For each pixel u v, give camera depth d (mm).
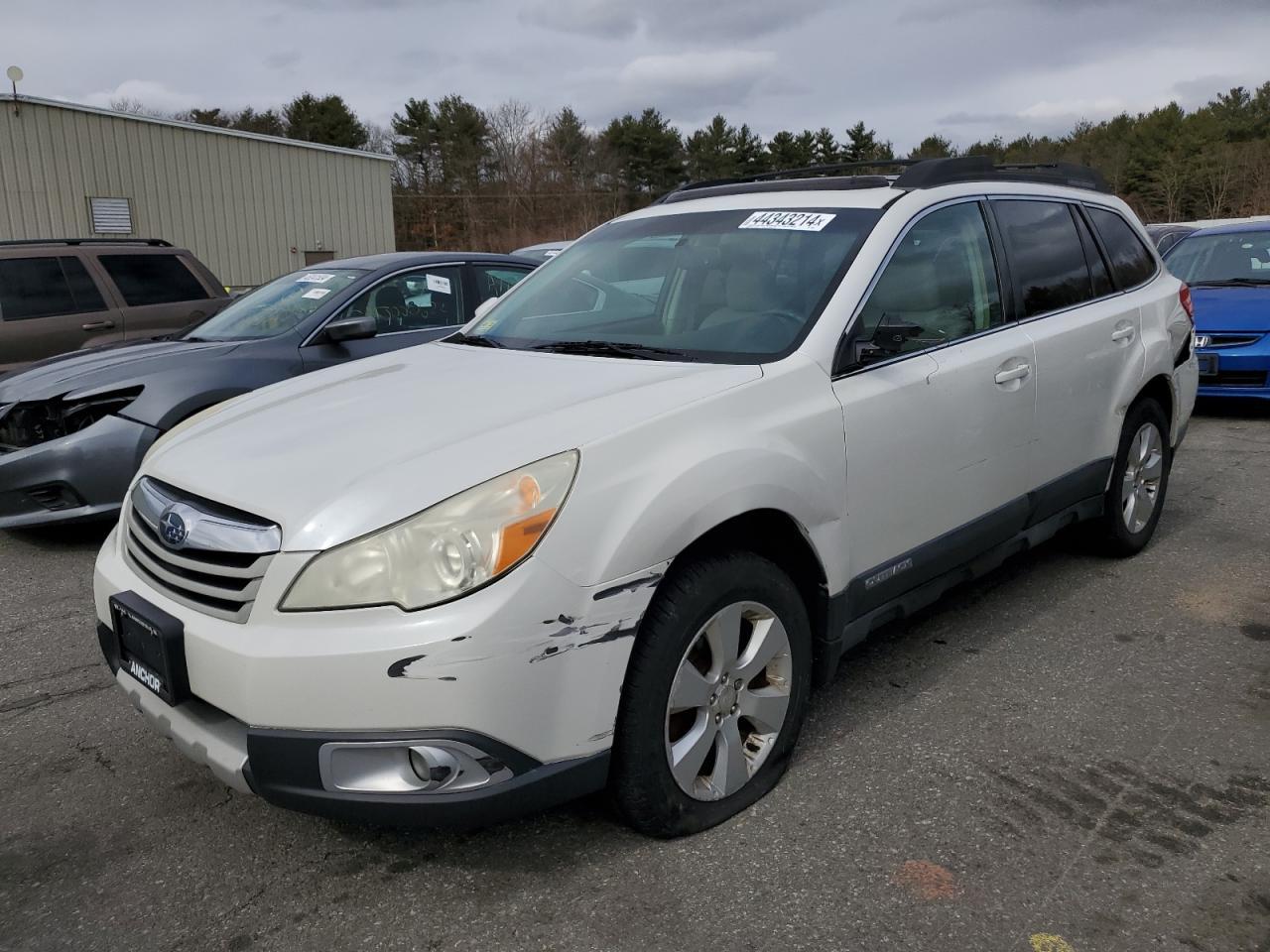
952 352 3451
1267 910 2367
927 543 3361
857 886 2477
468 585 2182
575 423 2504
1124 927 2316
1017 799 2855
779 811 2803
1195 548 5102
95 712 3535
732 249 3525
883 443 3094
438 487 2271
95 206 22094
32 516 5246
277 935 2361
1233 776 2967
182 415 5355
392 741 2170
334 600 2197
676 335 3309
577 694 2322
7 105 20875
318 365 5859
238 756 2297
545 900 2447
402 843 2699
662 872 2541
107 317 8148
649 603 2418
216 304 8789
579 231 51562
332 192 25656
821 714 3404
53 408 5207
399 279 6430
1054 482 4035
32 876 2607
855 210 3475
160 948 2330
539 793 2307
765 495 2658
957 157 3842
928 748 3158
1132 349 4461
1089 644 3959
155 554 2553
